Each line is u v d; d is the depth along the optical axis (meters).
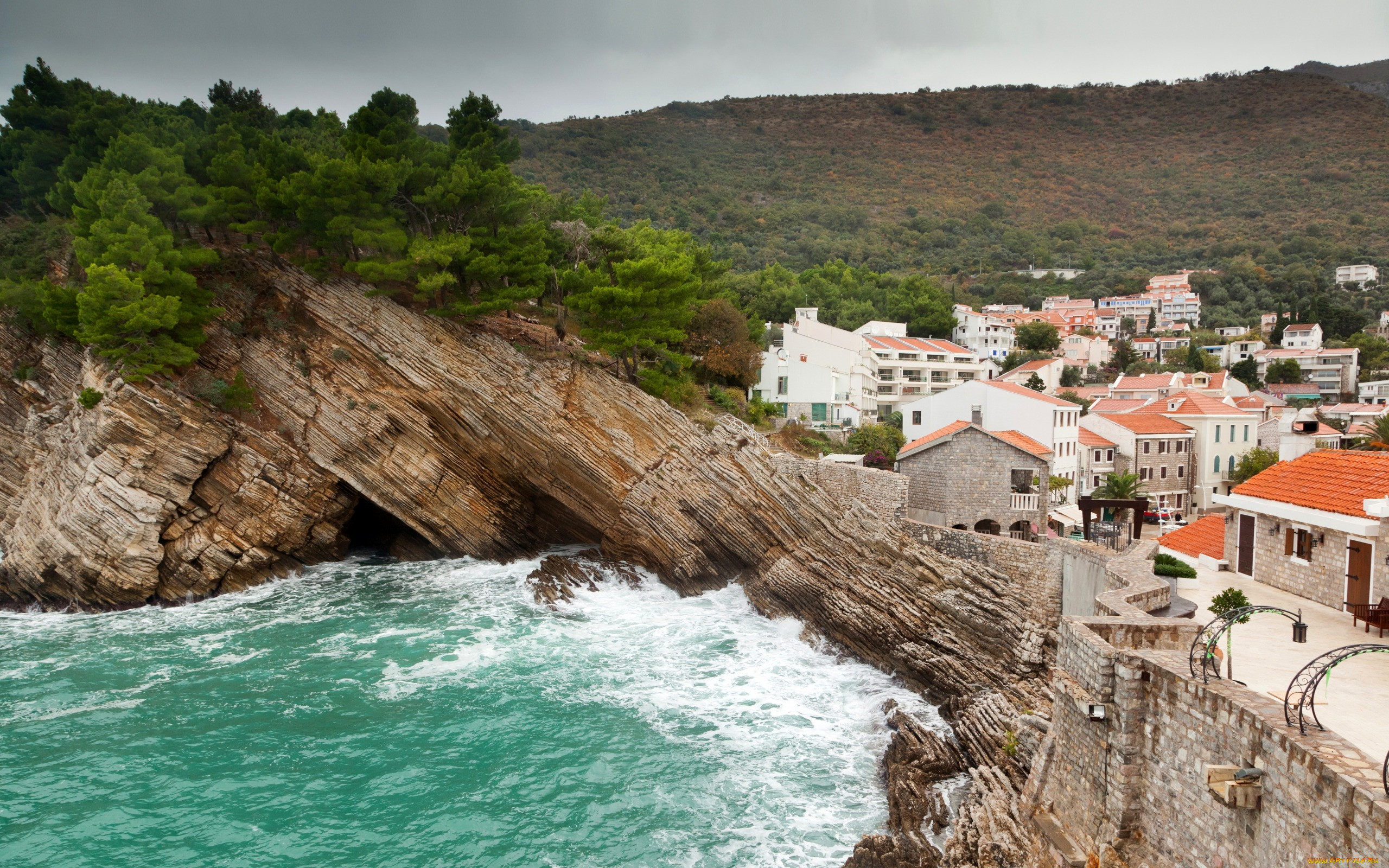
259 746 28.83
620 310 50.59
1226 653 18.52
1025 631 29.69
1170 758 14.08
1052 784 17.83
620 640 38.75
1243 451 72.31
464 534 51.28
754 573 43.75
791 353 74.69
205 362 49.12
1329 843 10.49
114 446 43.69
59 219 57.41
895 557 36.47
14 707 31.66
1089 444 65.44
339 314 50.31
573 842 23.39
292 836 23.89
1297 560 26.73
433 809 25.12
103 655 37.03
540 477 50.19
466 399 48.97
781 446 61.44
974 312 128.38
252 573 47.12
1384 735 14.53
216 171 51.78
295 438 49.31
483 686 33.47
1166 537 40.41
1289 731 11.46
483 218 53.56
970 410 62.41
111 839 23.72
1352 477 26.11
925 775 25.39
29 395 53.53
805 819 24.22
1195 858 13.36
